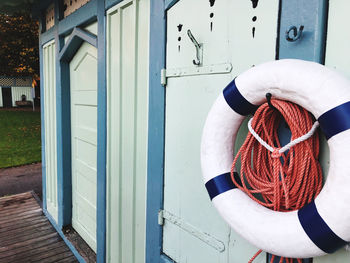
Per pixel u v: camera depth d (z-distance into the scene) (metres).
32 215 4.04
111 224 2.43
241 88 1.13
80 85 3.03
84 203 3.15
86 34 2.54
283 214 1.03
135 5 1.95
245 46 1.29
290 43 1.11
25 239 3.39
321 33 1.02
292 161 1.04
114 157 2.32
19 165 7.02
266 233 1.02
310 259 1.13
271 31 1.18
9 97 23.69
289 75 0.96
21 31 14.16
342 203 0.85
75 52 3.04
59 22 3.07
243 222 1.10
